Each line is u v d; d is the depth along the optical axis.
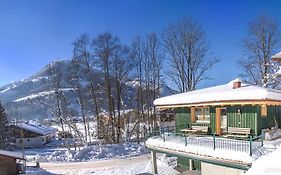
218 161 17.97
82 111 49.84
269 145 17.95
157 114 51.56
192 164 24.97
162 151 22.55
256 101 19.20
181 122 25.77
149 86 52.34
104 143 48.44
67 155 40.12
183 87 46.19
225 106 22.02
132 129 51.62
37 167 35.62
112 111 49.19
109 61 49.41
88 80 49.44
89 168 32.81
